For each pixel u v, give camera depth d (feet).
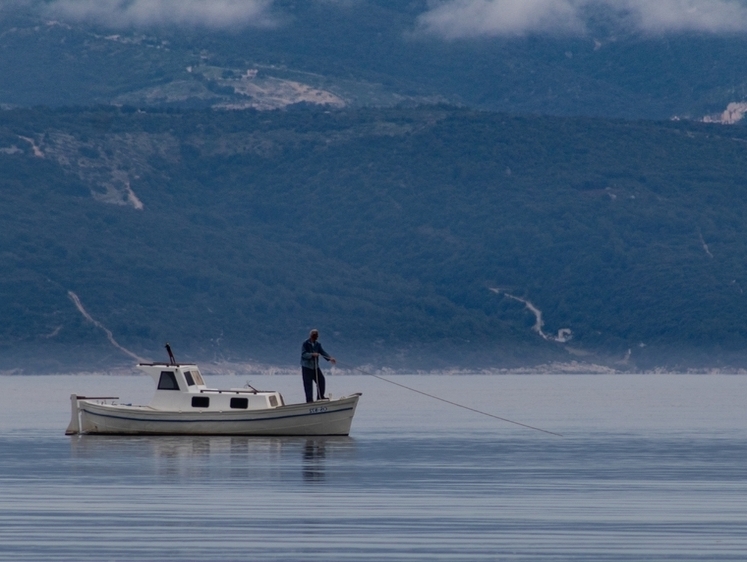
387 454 476.95
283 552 275.39
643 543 285.23
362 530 299.99
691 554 273.33
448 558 269.64
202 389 564.71
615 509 331.16
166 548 279.28
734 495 358.43
